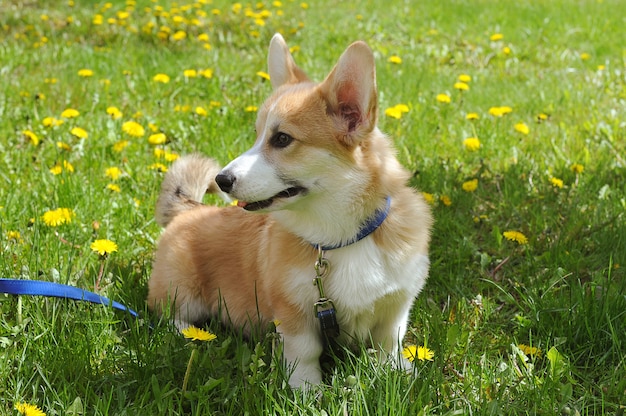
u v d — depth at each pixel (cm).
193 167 166
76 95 244
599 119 231
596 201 182
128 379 134
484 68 312
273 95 143
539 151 209
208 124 216
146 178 190
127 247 168
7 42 329
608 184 192
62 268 158
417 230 140
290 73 150
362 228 137
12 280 143
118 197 181
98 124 214
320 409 129
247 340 150
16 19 378
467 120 231
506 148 211
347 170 136
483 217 177
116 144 199
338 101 137
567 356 139
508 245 169
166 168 189
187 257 154
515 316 148
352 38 362
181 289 154
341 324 141
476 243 173
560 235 169
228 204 186
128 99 240
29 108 224
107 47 327
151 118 220
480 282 160
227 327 152
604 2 456
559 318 147
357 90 135
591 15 411
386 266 138
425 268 142
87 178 188
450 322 149
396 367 137
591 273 159
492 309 152
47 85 253
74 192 178
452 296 157
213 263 153
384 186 138
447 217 177
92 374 135
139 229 173
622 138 215
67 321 142
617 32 376
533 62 325
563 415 127
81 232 169
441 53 333
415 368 134
